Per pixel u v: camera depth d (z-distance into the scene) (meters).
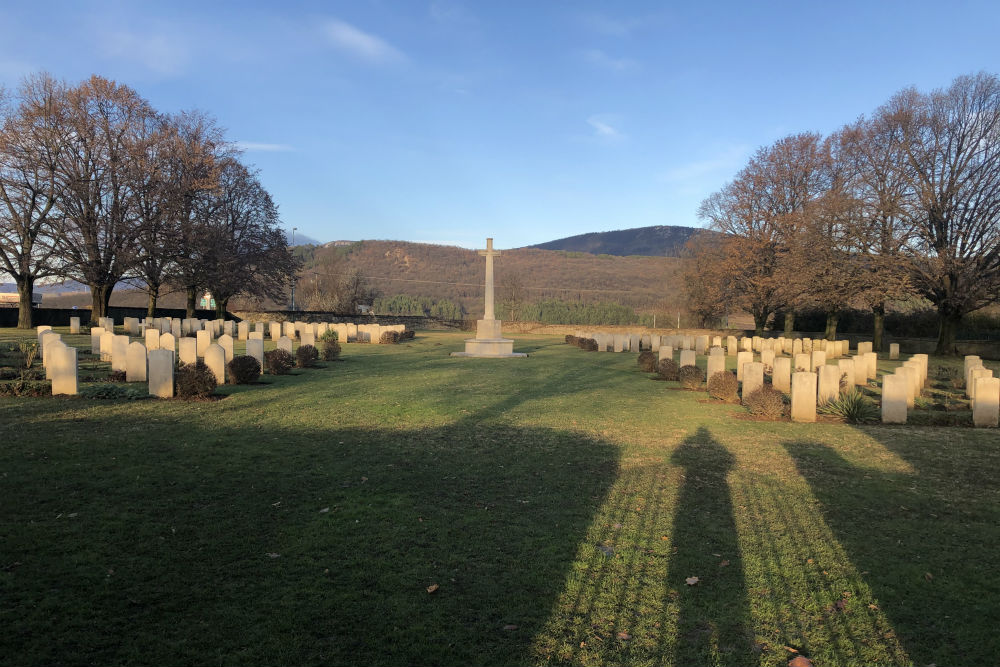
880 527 5.86
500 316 80.25
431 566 4.78
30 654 3.42
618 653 3.67
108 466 7.19
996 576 4.79
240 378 14.88
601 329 55.06
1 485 6.33
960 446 9.52
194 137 39.16
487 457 8.34
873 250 32.84
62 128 31.62
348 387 14.95
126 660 3.41
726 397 14.48
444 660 3.53
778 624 4.06
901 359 30.64
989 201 28.44
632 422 11.37
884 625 4.05
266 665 3.42
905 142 30.52
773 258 40.97
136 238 34.12
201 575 4.49
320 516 5.81
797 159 39.97
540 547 5.23
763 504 6.51
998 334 36.41
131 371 14.31
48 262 32.84
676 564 4.95
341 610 4.05
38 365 16.16
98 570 4.49
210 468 7.29
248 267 43.44
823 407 12.75
